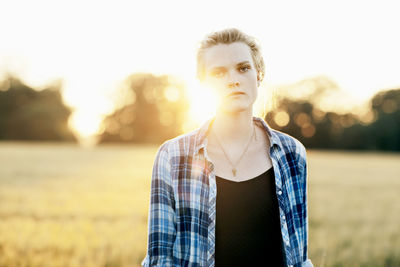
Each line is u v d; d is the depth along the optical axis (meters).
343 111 59.22
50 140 59.00
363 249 6.27
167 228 1.49
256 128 1.67
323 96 59.91
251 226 1.48
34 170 19.17
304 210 1.62
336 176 21.27
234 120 1.57
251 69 1.52
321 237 6.94
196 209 1.48
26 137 57.84
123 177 17.14
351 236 7.21
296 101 59.28
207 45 1.53
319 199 12.53
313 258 5.54
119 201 10.34
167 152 1.55
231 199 1.49
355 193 14.41
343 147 58.56
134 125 65.81
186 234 1.48
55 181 14.79
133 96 66.94
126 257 5.18
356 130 57.50
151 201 1.52
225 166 1.54
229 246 1.46
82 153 36.31
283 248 1.49
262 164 1.56
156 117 66.06
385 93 60.44
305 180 1.66
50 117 58.06
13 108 59.00
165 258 1.47
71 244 5.73
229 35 1.51
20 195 10.95
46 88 61.50
